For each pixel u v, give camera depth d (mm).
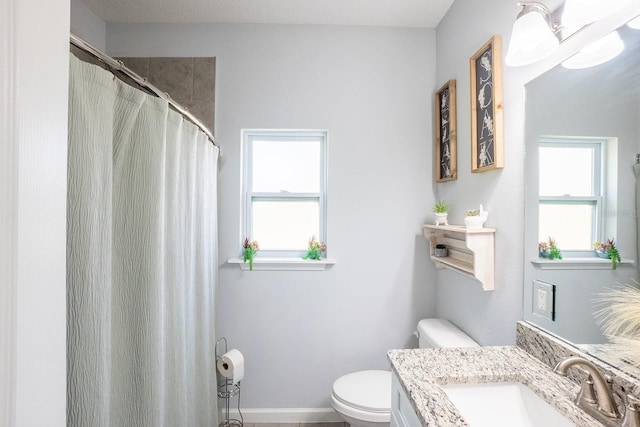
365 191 1993
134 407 966
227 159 1983
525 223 1112
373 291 1992
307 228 2123
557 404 773
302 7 1834
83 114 745
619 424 677
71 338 722
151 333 1002
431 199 1999
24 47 443
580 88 866
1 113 408
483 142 1386
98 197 786
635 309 703
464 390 909
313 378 1984
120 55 1976
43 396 479
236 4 1809
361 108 1996
